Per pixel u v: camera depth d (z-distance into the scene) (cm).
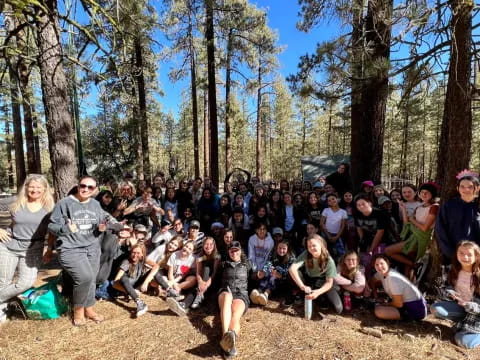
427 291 362
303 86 521
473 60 358
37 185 309
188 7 1155
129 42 609
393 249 394
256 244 438
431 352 265
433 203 371
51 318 322
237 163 3500
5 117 1669
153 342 286
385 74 421
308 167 1470
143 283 389
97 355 264
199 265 386
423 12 338
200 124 3384
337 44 457
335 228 484
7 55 481
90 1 389
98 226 316
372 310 351
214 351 273
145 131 1154
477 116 1770
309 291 337
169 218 565
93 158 1105
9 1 331
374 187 529
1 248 304
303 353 267
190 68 1381
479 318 279
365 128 616
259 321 329
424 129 2194
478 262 284
